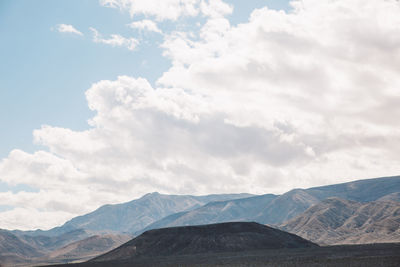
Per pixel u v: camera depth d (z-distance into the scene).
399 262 97.00
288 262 111.94
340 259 110.06
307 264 103.94
